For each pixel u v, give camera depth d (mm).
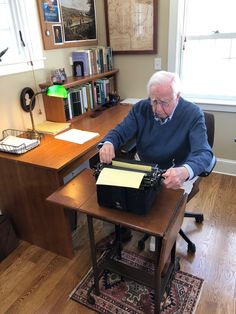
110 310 1536
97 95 2705
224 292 1603
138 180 1091
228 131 2729
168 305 1539
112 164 1250
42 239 1976
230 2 2439
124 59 2904
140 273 1467
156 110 1525
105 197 1174
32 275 1792
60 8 2324
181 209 1240
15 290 1692
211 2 2500
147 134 1672
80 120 2438
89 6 2670
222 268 1763
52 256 1941
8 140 1894
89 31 2748
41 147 1874
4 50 1864
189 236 2041
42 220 1877
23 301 1618
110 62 2871
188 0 2557
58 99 2221
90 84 2570
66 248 1889
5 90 1964
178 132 1573
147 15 2592
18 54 2080
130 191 1095
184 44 2730
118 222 1117
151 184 1085
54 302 1603
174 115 1571
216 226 2139
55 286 1705
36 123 2283
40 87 2221
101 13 2811
